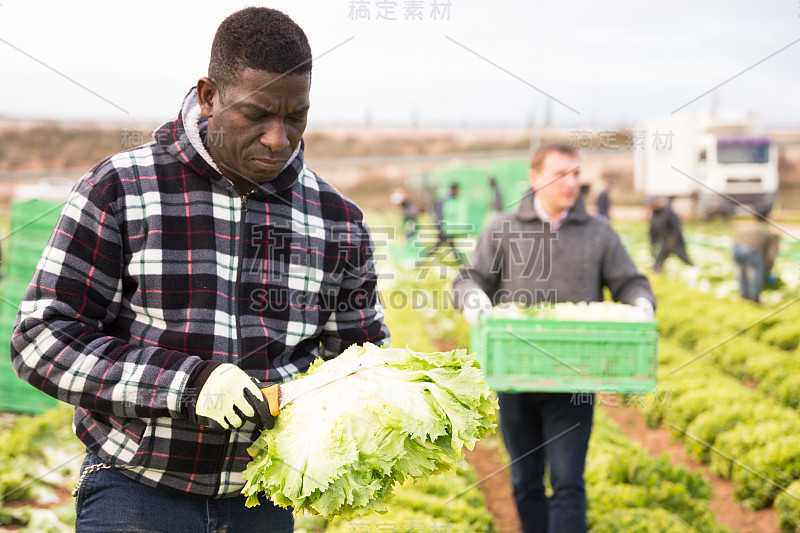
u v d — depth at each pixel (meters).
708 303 11.63
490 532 4.27
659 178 14.38
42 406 5.79
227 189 1.90
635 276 3.77
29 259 5.66
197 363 1.74
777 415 6.27
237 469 1.95
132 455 1.86
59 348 1.72
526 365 3.33
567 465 3.35
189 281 1.87
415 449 1.82
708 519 4.32
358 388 1.87
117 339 1.80
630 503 4.34
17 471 4.72
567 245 3.73
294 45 1.77
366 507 1.77
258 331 1.95
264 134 1.80
